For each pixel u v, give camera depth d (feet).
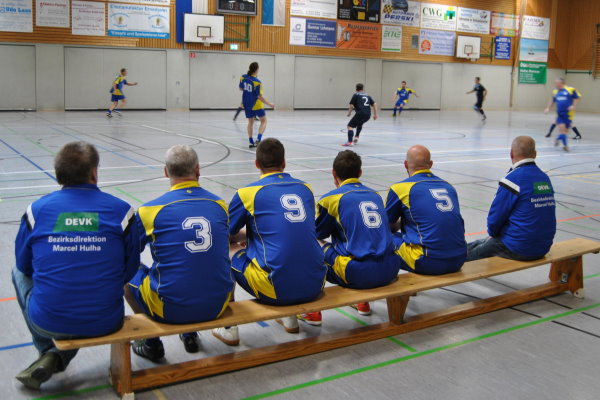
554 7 116.26
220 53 88.48
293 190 11.44
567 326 13.16
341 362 11.21
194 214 10.18
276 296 10.91
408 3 100.99
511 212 14.46
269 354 11.00
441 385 10.38
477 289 15.56
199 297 9.96
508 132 64.85
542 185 14.35
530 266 13.97
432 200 13.12
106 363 10.96
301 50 94.02
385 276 12.11
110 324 9.46
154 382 9.93
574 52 118.83
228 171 33.17
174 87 86.33
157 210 10.12
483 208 25.36
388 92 103.14
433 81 106.52
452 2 105.09
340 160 12.67
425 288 12.32
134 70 83.35
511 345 12.11
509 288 15.65
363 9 97.45
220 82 89.30
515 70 114.52
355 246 12.03
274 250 10.90
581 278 15.11
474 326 13.05
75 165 9.57
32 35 76.64
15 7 75.25
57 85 79.20
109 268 9.46
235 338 11.79
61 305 9.10
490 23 109.81
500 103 114.52
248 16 89.15
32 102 78.43
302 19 93.04
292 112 91.09
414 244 13.12
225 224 10.58
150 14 82.69
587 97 117.19
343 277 12.08
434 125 73.05
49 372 9.68
